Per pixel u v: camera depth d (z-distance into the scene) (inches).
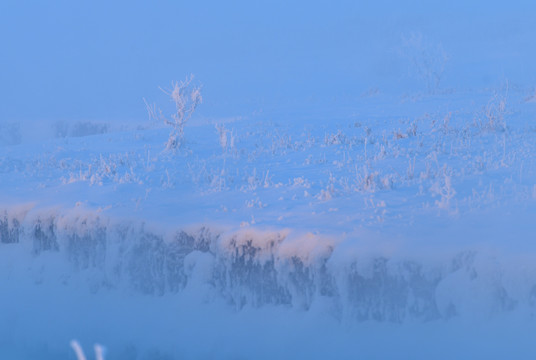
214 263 714.8
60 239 843.4
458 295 551.8
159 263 759.1
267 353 628.7
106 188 949.8
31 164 1300.4
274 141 1391.5
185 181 985.5
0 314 811.4
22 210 912.3
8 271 874.8
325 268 633.0
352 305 607.2
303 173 997.8
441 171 860.6
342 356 585.3
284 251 655.8
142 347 700.7
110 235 797.9
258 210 763.4
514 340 511.8
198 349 669.3
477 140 1149.1
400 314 589.0
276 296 676.7
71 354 724.7
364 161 1047.0
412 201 731.4
